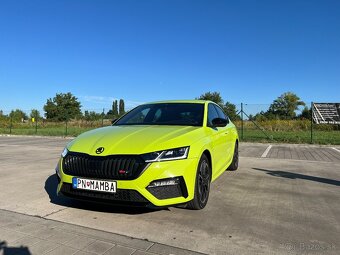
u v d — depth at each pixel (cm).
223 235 353
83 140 431
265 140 1670
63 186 407
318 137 1803
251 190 559
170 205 381
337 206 466
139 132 438
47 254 304
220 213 427
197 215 417
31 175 677
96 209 434
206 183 455
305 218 412
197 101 597
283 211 440
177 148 394
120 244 327
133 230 363
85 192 388
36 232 355
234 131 729
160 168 374
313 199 504
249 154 1123
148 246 323
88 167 386
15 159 943
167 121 528
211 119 558
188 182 393
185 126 491
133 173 368
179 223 387
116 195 371
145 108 598
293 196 521
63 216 407
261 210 443
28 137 2172
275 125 2175
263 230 369
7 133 2527
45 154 1080
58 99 4888
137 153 375
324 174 724
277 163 893
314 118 2170
